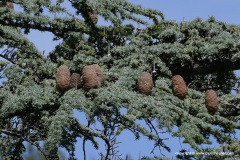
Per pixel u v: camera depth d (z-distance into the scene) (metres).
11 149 14.32
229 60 13.76
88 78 11.01
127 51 13.04
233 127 12.34
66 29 12.52
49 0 12.37
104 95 10.64
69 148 10.45
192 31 14.00
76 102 10.59
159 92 11.66
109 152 14.34
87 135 11.89
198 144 10.48
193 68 13.92
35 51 12.79
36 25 12.42
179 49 13.30
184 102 11.52
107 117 11.49
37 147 13.68
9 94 11.58
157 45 13.21
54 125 10.30
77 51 13.39
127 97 10.71
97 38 13.76
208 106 12.02
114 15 12.81
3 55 13.39
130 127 11.37
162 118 10.42
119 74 12.30
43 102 11.28
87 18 12.77
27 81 12.45
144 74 11.41
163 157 10.87
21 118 14.45
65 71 11.23
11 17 12.10
